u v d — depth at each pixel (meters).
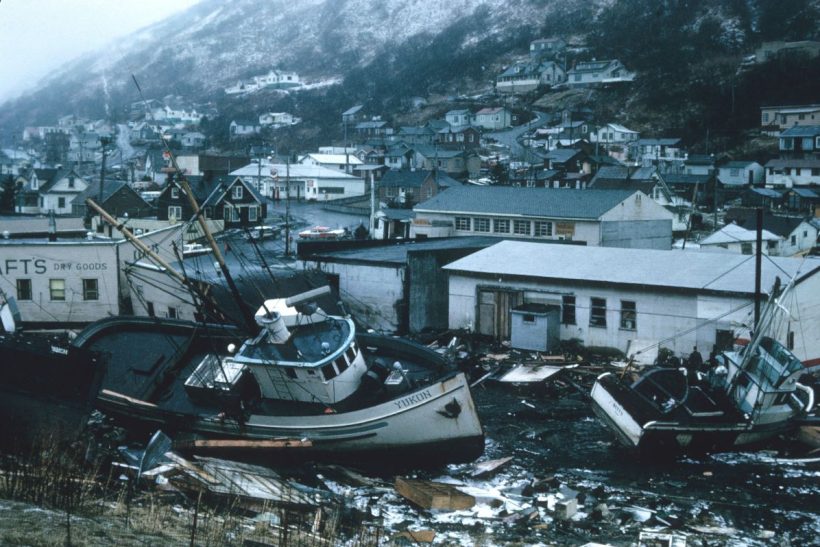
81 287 41.94
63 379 20.86
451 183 105.81
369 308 42.03
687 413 24.38
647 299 34.53
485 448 25.55
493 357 35.62
